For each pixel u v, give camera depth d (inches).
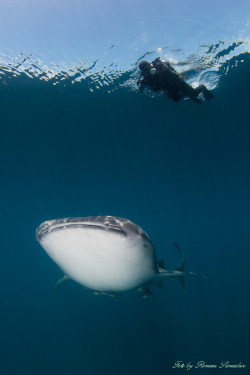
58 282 233.8
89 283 162.2
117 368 525.0
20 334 781.3
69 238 122.4
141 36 401.4
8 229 1555.1
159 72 364.2
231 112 637.3
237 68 475.8
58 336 724.0
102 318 764.0
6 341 715.4
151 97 534.0
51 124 577.3
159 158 850.1
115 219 121.1
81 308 872.3
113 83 483.5
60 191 1038.4
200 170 1000.2
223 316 667.4
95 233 118.0
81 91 491.8
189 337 587.5
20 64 409.1
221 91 542.6
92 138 668.1
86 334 694.5
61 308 904.3
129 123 629.6
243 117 676.1
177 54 424.2
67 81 459.5
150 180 1060.5
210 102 574.6
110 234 118.3
